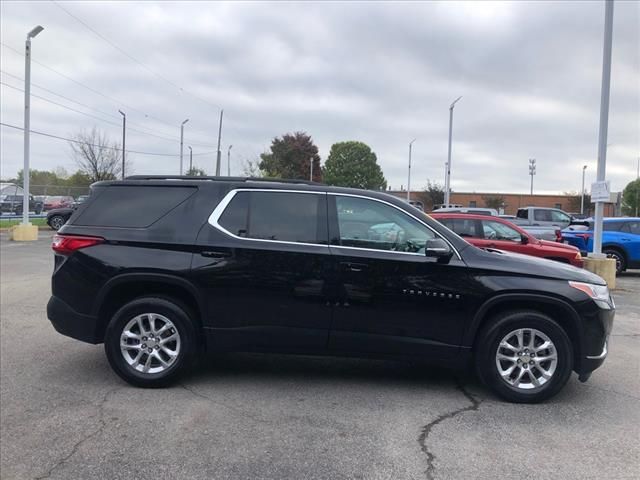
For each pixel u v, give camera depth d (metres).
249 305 4.82
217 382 5.09
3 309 8.23
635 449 3.80
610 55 12.08
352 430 4.05
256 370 5.48
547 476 3.41
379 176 90.44
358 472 3.43
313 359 5.89
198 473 3.39
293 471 3.43
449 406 4.58
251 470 3.43
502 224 11.33
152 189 5.17
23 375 5.22
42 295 9.43
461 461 3.58
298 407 4.49
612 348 6.67
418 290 4.71
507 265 4.78
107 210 5.12
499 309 4.82
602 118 12.23
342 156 88.69
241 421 4.18
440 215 11.57
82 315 4.94
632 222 14.80
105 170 44.97
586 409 4.57
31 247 18.36
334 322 4.78
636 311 9.30
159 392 4.80
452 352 4.76
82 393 4.75
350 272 4.75
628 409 4.59
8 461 3.54
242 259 4.82
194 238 4.90
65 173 75.00
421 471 3.45
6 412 4.32
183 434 3.94
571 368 4.66
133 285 4.98
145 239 4.93
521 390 4.66
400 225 4.89
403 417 4.32
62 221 27.86
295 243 4.84
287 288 4.79
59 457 3.59
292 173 80.31
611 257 14.37
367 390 4.95
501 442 3.88
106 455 3.62
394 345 4.76
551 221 21.58
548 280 4.72
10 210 34.28
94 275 4.91
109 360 4.91
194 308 4.99
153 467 3.46
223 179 5.14
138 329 4.95
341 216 4.93
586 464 3.57
